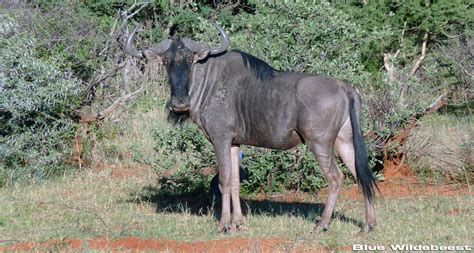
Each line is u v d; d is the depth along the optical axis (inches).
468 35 2758.4
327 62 1812.3
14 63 1953.7
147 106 2623.0
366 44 2459.4
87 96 2140.7
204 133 1501.0
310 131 1379.2
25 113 1975.9
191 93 1471.5
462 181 1961.1
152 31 3026.6
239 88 1453.0
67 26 2263.8
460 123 2418.8
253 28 1865.2
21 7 2411.4
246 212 1659.7
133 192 1881.2
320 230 1422.2
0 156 1971.0
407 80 2054.6
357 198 1809.8
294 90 1390.3
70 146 2101.4
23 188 1907.0
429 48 2849.4
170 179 1857.8
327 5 1860.2
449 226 1488.7
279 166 1881.2
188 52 1440.7
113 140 2313.0
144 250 1316.4
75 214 1633.9
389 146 1974.7
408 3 2689.5
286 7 1835.6
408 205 1702.8
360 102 1408.7
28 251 1317.7
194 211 1694.1
